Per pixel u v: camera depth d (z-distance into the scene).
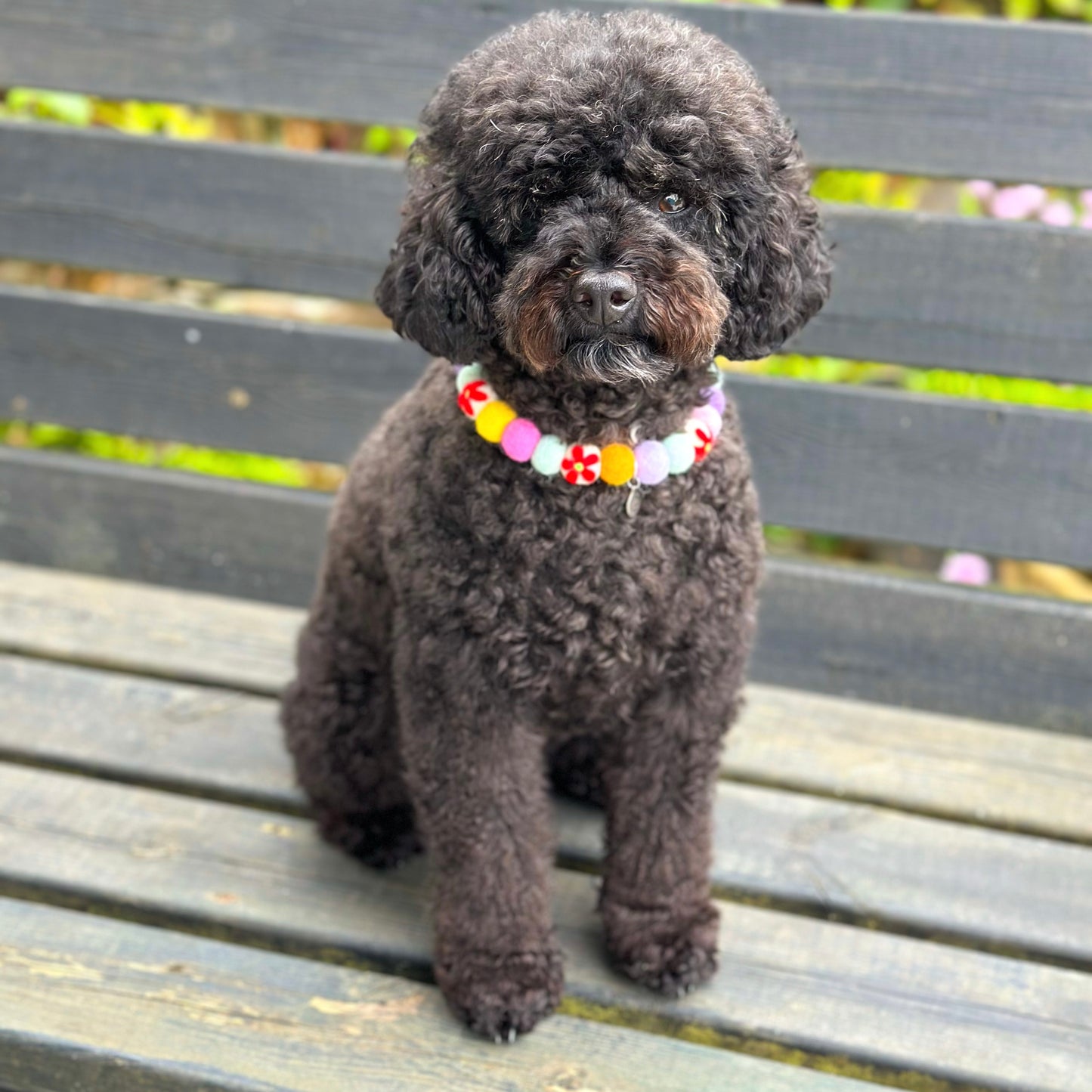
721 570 1.16
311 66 1.54
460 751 1.16
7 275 2.08
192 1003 1.18
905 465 1.51
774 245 1.15
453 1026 1.17
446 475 1.15
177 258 1.61
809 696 1.52
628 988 1.21
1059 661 1.51
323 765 1.29
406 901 1.27
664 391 1.15
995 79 1.42
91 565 1.70
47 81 1.58
